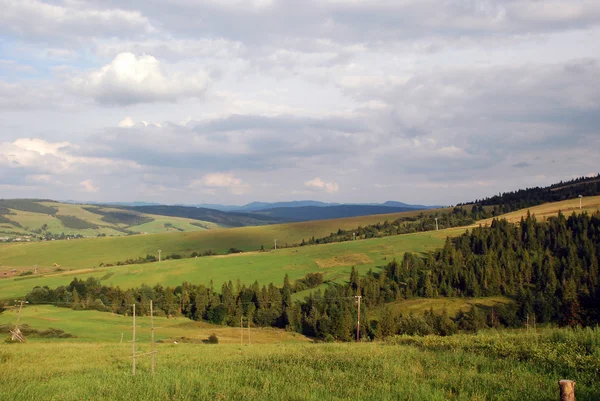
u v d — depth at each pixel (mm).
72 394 17578
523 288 108250
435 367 18531
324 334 88250
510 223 172500
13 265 198250
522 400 13258
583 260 117062
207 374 20609
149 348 43500
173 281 148750
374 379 16922
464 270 122688
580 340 19906
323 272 147250
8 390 18656
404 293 119500
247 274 151625
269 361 22953
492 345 21438
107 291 129375
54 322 94062
